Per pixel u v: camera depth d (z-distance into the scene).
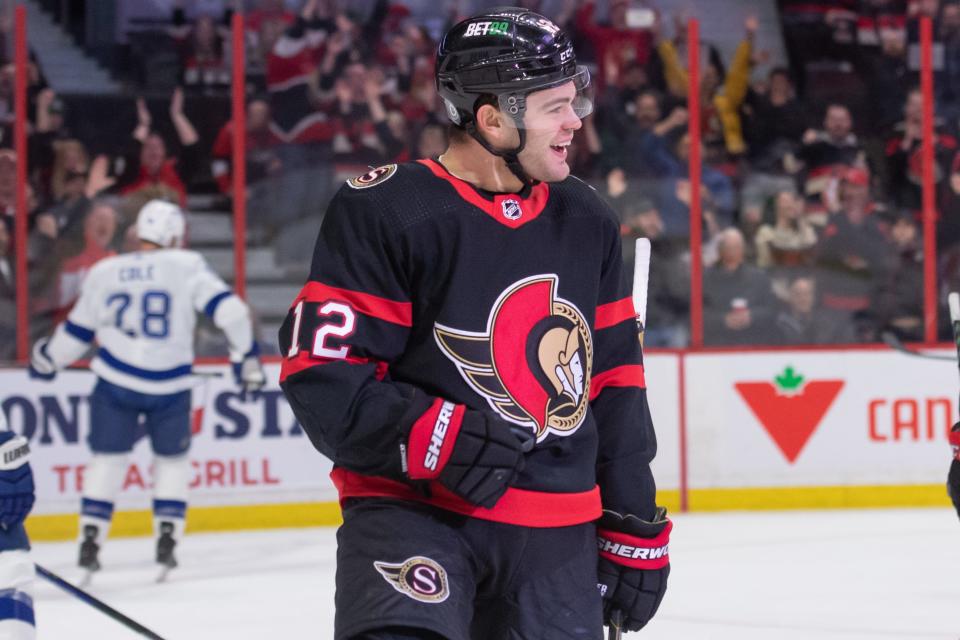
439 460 4.46
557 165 4.80
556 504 4.78
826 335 19.95
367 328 4.64
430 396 4.58
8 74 19.80
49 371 14.64
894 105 20.88
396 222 4.63
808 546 15.09
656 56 21.03
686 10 21.59
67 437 16.48
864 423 17.73
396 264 4.64
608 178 20.36
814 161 20.53
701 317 19.30
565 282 4.87
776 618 11.55
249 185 20.45
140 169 20.19
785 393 17.69
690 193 19.67
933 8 21.28
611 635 5.21
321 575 14.02
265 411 16.97
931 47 19.91
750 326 19.83
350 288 4.62
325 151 20.81
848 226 20.25
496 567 4.73
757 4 21.58
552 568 4.79
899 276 20.12
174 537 14.05
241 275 19.16
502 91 4.69
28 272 19.48
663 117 20.61
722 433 17.69
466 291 4.69
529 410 4.75
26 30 20.50
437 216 4.67
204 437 16.81
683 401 17.64
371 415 4.49
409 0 21.73
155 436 14.28
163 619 12.03
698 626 11.27
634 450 5.10
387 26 21.30
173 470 14.22
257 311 20.17
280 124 20.75
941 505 17.80
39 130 19.94
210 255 20.30
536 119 4.72
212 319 14.48
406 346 4.77
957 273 20.14
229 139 20.42
